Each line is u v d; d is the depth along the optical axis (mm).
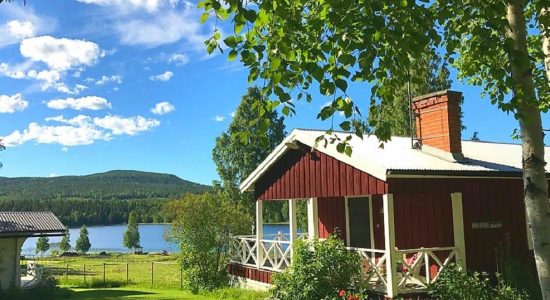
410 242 12195
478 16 4602
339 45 4238
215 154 38469
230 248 17250
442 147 11141
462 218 10406
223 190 37531
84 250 64750
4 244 17656
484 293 9250
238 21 4133
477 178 10898
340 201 14141
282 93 4145
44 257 51906
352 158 10648
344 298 9570
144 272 29266
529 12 7645
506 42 4367
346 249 10875
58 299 16391
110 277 25109
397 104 28188
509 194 11539
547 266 4559
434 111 11414
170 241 18484
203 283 17031
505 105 5016
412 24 4383
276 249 13977
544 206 4648
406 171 9500
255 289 14898
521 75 4754
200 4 4328
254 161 37219
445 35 5875
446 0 5047
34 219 19484
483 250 10859
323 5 4680
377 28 3979
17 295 16500
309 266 10352
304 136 12453
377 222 12742
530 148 4727
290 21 4391
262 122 4473
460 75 9570
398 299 9438
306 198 12805
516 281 9867
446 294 9219
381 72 4586
